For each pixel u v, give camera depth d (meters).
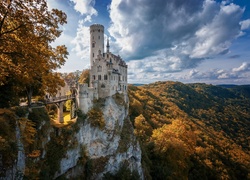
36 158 31.73
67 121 48.50
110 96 64.50
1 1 15.12
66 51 25.50
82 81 84.50
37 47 19.47
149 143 78.06
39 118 33.94
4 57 18.91
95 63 66.44
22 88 30.56
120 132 61.81
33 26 17.94
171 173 64.94
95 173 49.84
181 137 89.00
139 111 112.56
